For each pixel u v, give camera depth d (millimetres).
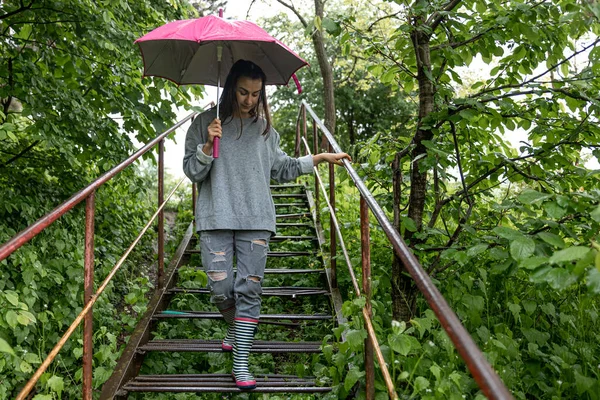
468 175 3672
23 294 3510
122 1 4391
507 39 3309
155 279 5812
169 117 5598
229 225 2885
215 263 2939
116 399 2975
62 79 4875
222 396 3379
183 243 5348
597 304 3629
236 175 2930
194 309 4453
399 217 3518
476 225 3457
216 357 3820
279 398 3172
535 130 3336
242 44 3264
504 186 4391
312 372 3562
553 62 3283
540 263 1935
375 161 3826
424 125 3279
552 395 2756
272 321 4074
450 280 3318
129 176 5562
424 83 3467
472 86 3586
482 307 2916
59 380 2389
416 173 3525
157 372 3648
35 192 4648
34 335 3754
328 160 3197
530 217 3055
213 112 3021
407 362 2545
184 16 5906
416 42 3338
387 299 3926
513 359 2941
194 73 3426
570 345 3100
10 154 4824
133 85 5133
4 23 4598
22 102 4484
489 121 3549
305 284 4930
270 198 3014
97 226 5551
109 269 4914
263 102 3033
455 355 2742
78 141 4816
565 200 2312
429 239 3992
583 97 2984
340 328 2697
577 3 2559
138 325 3729
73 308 4105
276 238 5684
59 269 4055
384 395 2457
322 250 5074
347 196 6660
